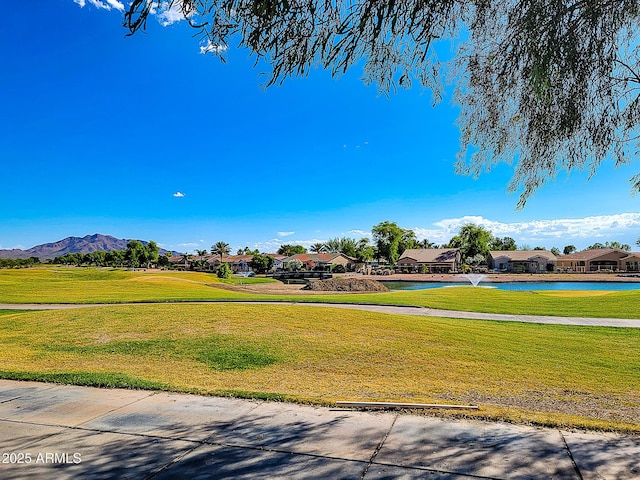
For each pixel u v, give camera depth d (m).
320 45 3.65
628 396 6.61
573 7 3.58
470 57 4.13
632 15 3.63
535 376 7.88
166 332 11.36
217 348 9.73
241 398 5.62
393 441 4.14
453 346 10.32
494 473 3.48
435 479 3.39
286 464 3.68
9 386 6.27
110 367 8.27
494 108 4.31
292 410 5.12
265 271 84.44
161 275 57.16
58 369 8.01
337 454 3.87
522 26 3.65
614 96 4.08
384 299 23.09
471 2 3.72
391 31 3.68
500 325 14.15
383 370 8.20
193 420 4.79
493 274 68.19
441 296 25.03
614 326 14.16
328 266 88.25
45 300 22.45
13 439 4.27
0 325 13.17
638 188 4.45
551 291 34.50
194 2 3.31
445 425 4.57
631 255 72.94
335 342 10.35
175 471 3.58
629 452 3.86
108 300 22.05
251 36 3.46
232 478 3.44
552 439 4.16
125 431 4.47
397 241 96.56
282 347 9.82
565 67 3.82
